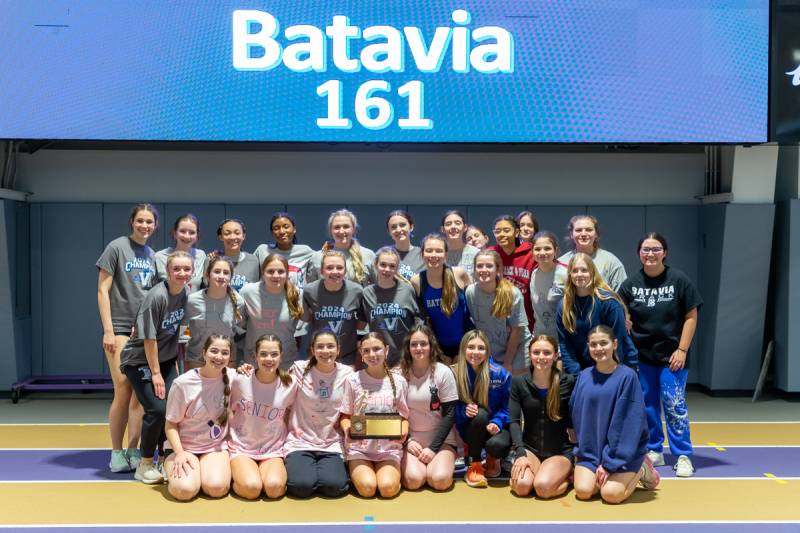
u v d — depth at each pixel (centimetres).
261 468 596
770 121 901
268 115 885
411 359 620
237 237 725
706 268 1015
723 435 796
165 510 555
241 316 642
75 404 945
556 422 612
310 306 654
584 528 521
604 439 587
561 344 643
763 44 900
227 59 882
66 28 873
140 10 877
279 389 606
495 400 623
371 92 888
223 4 880
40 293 1009
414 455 616
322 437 609
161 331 621
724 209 967
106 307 658
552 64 894
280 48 885
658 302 666
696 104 898
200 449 604
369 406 607
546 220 1028
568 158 1033
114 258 666
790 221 963
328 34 885
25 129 872
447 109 892
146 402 617
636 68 895
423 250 646
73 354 1010
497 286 655
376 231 1017
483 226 1024
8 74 870
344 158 1023
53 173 1012
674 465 683
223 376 604
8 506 565
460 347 621
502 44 891
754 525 530
